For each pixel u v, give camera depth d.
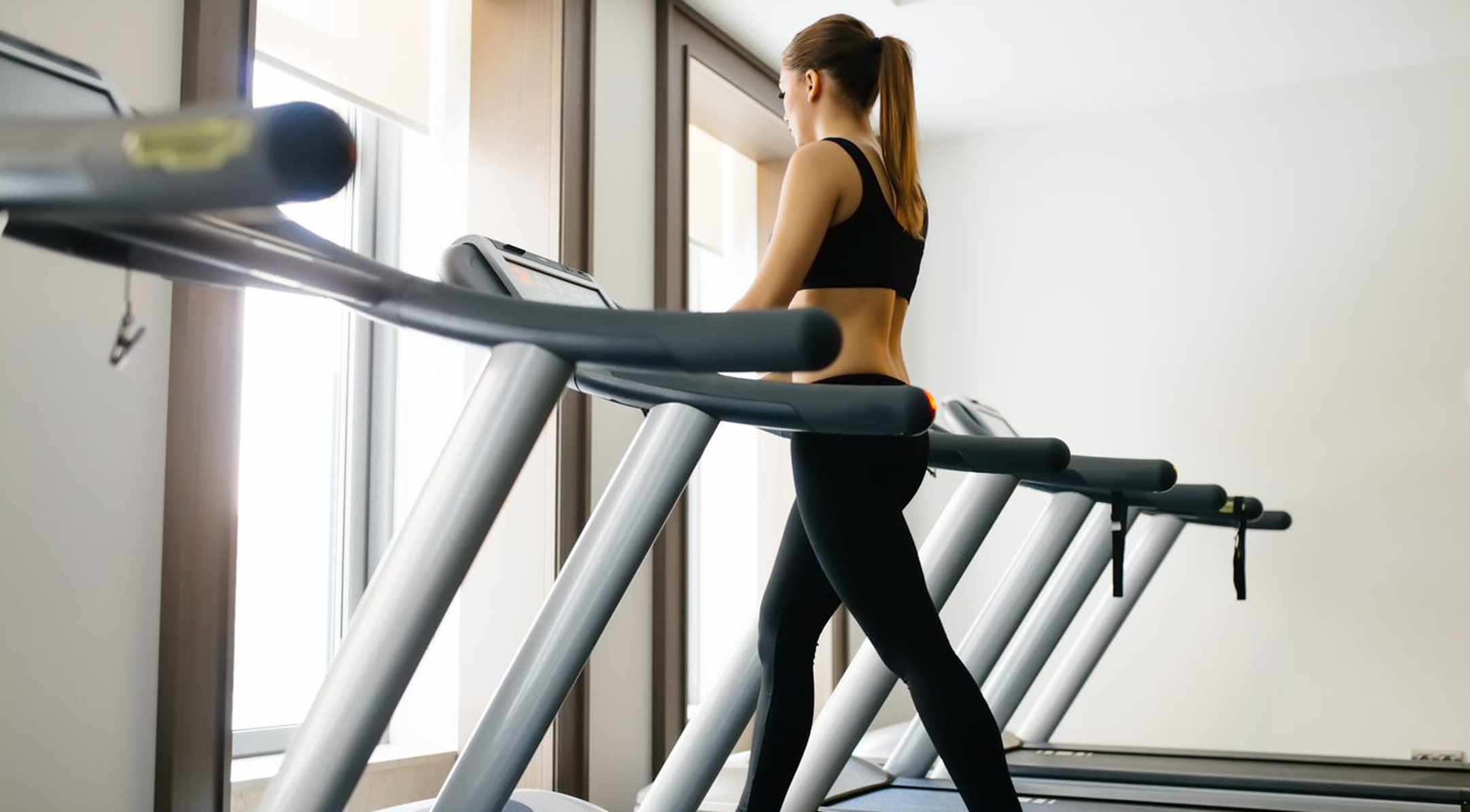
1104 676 4.43
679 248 3.59
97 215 0.54
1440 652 4.04
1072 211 4.68
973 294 4.79
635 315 1.03
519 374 1.09
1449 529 4.06
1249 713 4.24
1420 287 4.16
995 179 4.81
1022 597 2.80
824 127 1.93
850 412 1.34
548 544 2.99
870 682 2.20
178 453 2.05
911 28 3.91
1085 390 4.58
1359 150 4.29
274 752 2.87
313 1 2.86
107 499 1.97
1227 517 3.32
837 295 1.78
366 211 3.20
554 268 1.60
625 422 3.29
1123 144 4.62
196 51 2.10
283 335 3.06
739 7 3.76
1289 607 4.23
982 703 1.61
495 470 1.11
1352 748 4.11
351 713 1.08
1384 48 4.07
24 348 1.87
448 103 3.21
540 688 1.44
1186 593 4.36
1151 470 2.17
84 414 1.94
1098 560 3.09
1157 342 4.50
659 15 3.59
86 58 1.96
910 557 1.66
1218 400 4.39
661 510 1.49
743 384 1.44
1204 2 3.73
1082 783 3.08
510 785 1.43
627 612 3.34
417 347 3.20
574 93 3.14
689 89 3.69
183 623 2.04
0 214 0.59
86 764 1.92
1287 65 4.21
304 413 3.12
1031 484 2.63
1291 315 4.32
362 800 2.80
